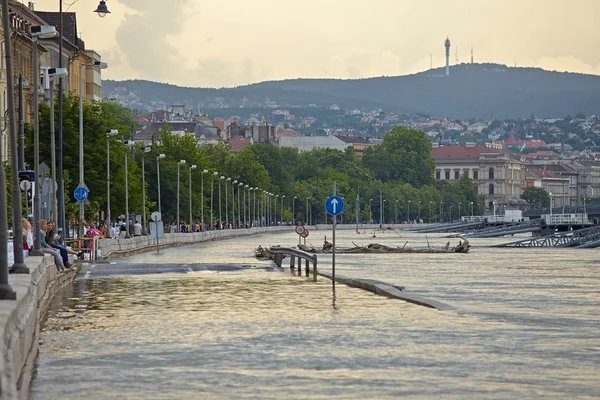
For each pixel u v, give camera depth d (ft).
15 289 236.63
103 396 182.19
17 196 293.02
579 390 189.47
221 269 553.64
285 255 651.66
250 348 239.71
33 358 218.38
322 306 339.36
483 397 182.70
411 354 231.30
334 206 431.02
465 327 282.56
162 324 285.23
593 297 401.70
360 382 196.85
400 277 549.54
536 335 266.77
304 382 196.65
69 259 533.14
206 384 194.49
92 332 267.59
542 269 654.94
